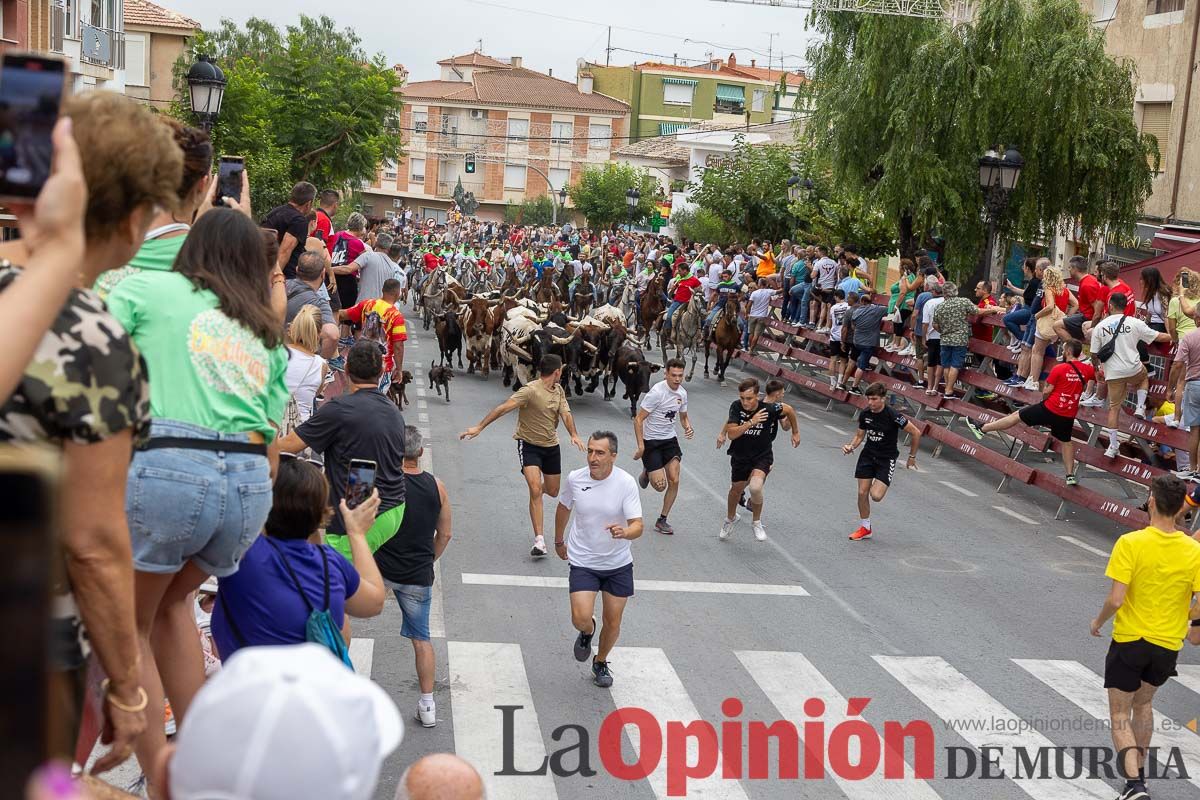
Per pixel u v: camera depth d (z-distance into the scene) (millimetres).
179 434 3834
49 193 2107
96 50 30391
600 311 24344
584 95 93812
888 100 26094
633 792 7359
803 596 11852
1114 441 16016
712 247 35688
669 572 12461
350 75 38094
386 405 8156
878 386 13992
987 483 18109
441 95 92500
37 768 1126
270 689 2033
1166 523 7863
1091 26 26094
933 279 21766
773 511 15375
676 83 98500
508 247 49469
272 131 35219
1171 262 24531
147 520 3742
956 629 11070
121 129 2773
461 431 19406
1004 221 25828
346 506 5855
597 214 78812
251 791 1963
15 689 1118
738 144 48438
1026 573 13195
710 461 18406
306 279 11195
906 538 14391
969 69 25156
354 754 2047
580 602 9094
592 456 9094
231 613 5340
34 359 2670
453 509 14398
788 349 27562
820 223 34250
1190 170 27047
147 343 3891
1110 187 25516
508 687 9023
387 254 16859
